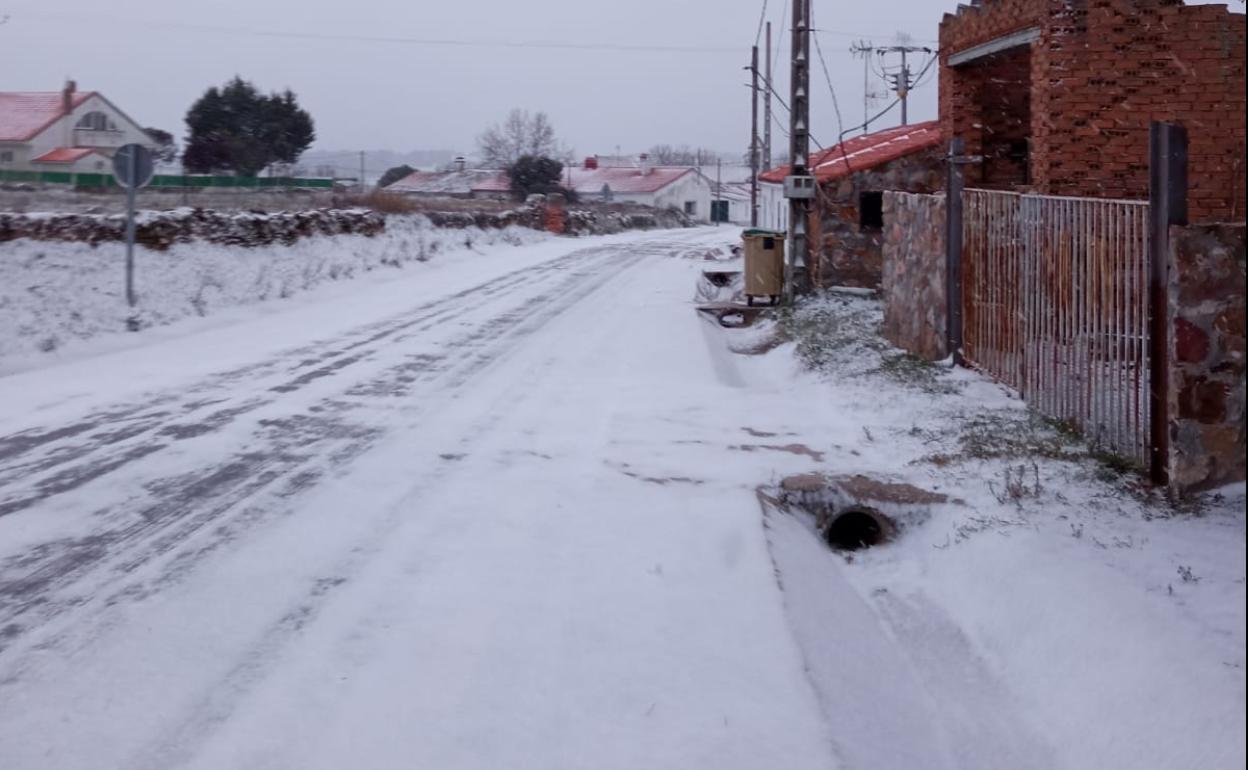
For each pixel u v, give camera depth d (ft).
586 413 36.40
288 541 23.30
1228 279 24.75
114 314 53.01
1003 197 37.42
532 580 21.31
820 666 17.95
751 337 57.36
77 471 28.45
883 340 50.08
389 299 68.44
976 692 18.86
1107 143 43.68
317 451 30.78
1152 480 26.27
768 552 22.70
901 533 26.55
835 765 14.92
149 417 34.78
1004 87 58.29
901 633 21.57
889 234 50.01
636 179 301.22
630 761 14.85
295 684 16.85
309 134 203.21
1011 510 25.11
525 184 246.47
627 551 23.04
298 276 71.56
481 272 88.48
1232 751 14.74
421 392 39.32
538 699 16.55
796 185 63.98
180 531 23.89
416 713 16.01
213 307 59.31
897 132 81.87
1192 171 43.52
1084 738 16.61
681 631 19.03
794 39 64.13
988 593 21.88
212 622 19.12
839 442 32.76
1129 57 43.21
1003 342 37.83
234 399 37.68
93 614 19.40
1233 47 42.78
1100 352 29.68
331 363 45.11
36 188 119.65
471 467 29.43
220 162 188.34
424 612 19.69
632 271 90.94
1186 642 17.60
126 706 16.12
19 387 39.63
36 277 53.78
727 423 35.27
